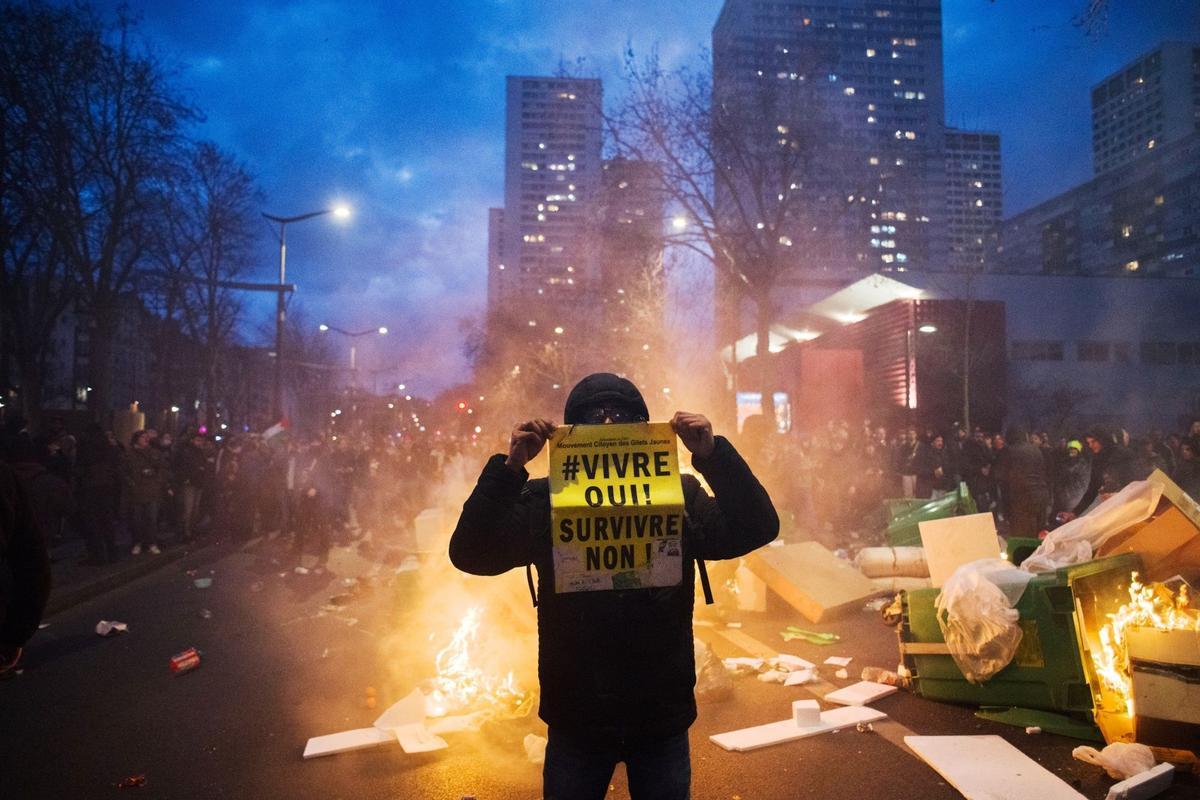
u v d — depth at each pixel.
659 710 2.22
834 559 8.70
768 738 4.62
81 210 23.77
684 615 2.30
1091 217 94.25
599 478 2.33
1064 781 4.00
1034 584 4.92
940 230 64.31
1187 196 80.19
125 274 25.91
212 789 4.23
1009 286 37.38
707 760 4.41
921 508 9.84
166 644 7.56
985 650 5.00
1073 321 37.56
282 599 9.68
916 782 4.08
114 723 5.34
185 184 26.50
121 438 20.09
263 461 16.64
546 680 2.29
